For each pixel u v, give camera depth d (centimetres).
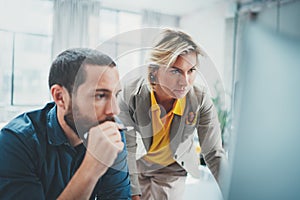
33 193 70
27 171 70
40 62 290
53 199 73
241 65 31
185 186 79
